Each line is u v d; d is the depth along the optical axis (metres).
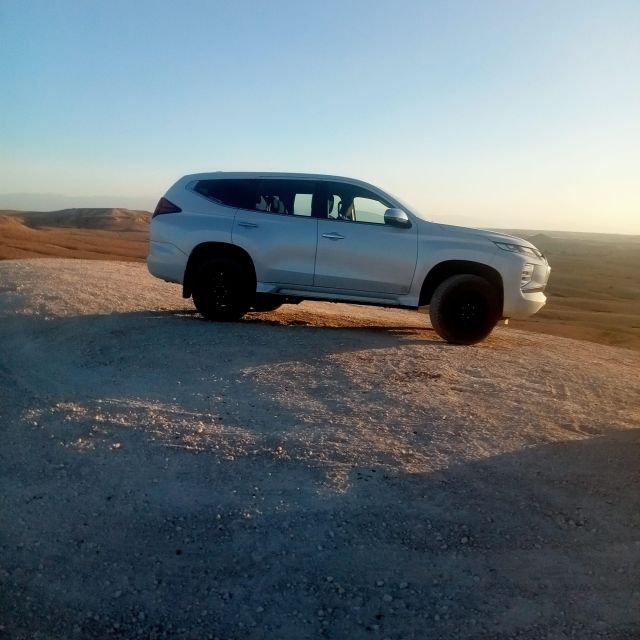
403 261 8.73
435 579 3.93
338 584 3.91
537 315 23.52
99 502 4.59
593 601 3.78
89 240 46.91
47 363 7.29
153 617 3.77
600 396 6.76
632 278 58.09
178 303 10.84
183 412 5.85
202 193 9.35
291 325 9.55
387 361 7.51
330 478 4.74
